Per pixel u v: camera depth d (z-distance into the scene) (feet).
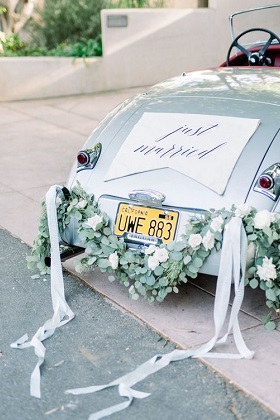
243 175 10.64
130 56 33.14
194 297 11.87
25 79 30.96
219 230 10.28
